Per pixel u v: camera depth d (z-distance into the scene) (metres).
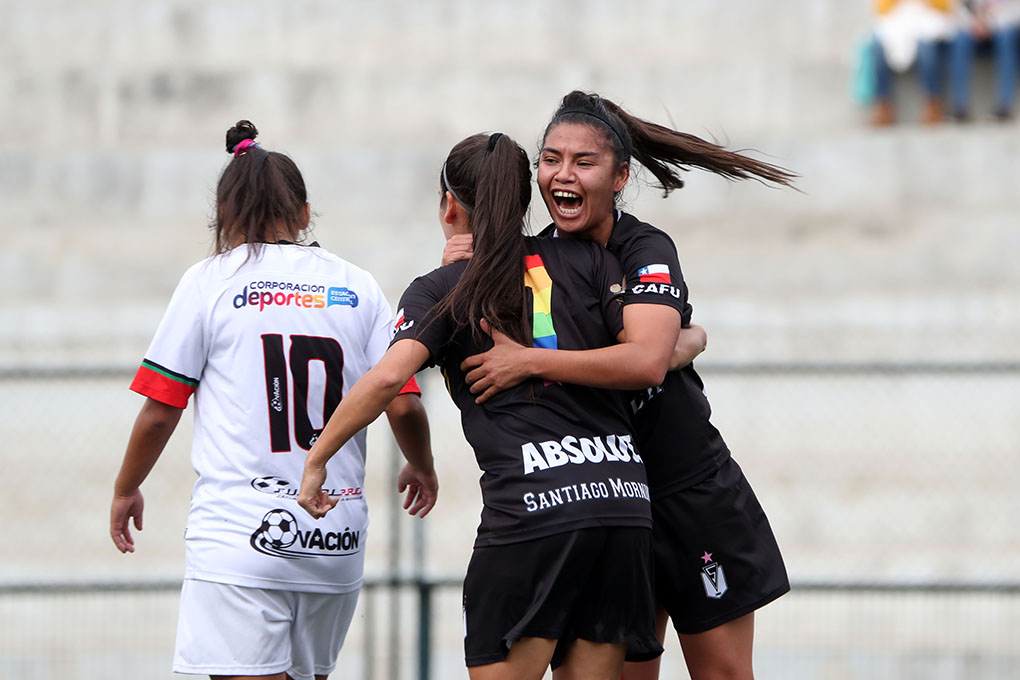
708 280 31.67
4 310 30.84
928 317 29.70
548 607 9.46
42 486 27.22
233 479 10.59
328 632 11.15
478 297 9.53
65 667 20.69
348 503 10.95
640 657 10.39
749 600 11.14
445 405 26.62
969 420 27.27
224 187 11.13
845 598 21.66
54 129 39.06
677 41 40.62
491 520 9.60
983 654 20.16
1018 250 31.41
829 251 32.09
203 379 10.89
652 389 10.98
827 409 27.70
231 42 41.41
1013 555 24.20
